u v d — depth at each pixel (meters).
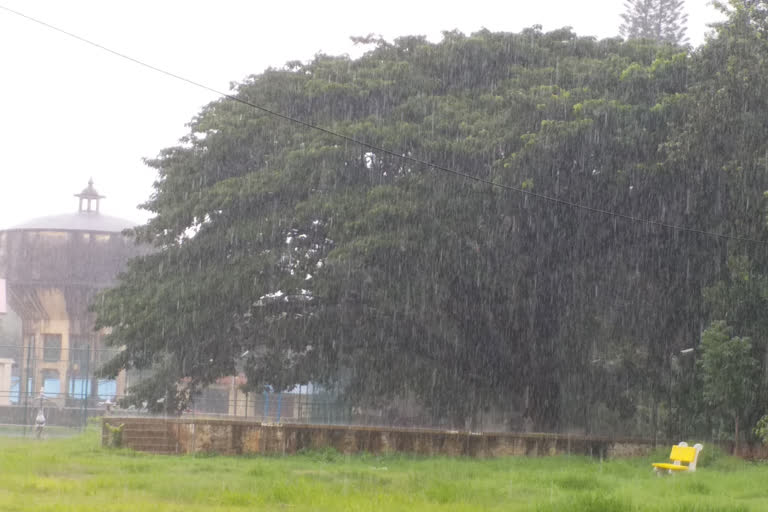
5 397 48.72
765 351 28.59
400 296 33.19
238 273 33.59
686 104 29.66
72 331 49.19
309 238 35.50
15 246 48.62
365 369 36.94
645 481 18.27
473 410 37.00
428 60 37.16
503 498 14.98
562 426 37.03
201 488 14.71
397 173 34.31
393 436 25.22
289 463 21.16
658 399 34.75
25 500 12.45
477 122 33.09
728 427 30.02
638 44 38.09
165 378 37.28
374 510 12.34
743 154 28.19
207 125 36.81
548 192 32.56
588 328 35.56
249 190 33.75
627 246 33.59
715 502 13.79
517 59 37.50
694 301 33.44
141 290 36.09
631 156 32.00
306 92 35.72
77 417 42.94
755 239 28.31
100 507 11.88
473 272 33.31
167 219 35.47
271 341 37.03
